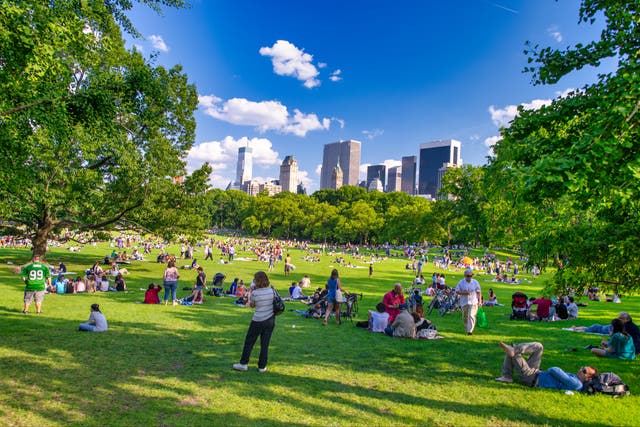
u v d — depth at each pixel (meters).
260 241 105.44
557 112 8.35
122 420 5.62
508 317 17.23
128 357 8.64
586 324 15.70
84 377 7.23
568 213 12.16
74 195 25.73
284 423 5.81
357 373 8.35
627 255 8.59
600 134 6.19
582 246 9.19
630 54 8.17
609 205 9.23
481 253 84.75
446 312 18.31
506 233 32.59
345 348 10.47
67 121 10.95
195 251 59.34
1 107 9.20
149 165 27.86
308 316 15.23
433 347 10.96
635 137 6.77
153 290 17.11
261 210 134.38
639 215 8.89
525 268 10.74
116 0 12.80
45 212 26.19
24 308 12.90
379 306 13.05
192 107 32.62
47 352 8.63
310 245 112.56
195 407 6.20
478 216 51.03
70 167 24.64
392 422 6.03
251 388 7.15
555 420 6.33
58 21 9.18
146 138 28.14
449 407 6.71
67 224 27.83
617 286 9.38
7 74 8.86
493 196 30.95
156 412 5.94
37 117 9.91
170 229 32.16
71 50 10.97
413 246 103.12
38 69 8.48
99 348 9.21
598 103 7.13
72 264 31.91
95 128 11.80
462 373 8.64
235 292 21.62
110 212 29.66
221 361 8.73
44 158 21.70
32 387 6.59
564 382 7.73
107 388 6.77
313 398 6.84
